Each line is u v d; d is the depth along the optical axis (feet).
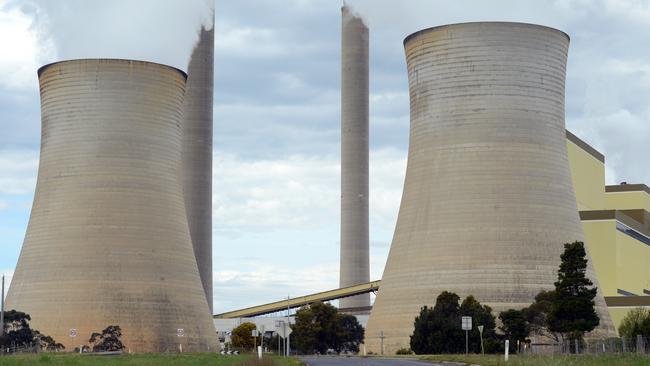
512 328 299.79
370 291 475.72
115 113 343.26
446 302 304.50
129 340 335.26
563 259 270.87
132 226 341.62
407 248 330.54
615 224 412.98
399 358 258.37
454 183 322.75
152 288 341.82
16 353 277.85
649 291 468.75
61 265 338.13
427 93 331.98
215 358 229.45
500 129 321.32
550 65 328.70
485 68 322.75
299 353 398.83
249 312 490.90
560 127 331.77
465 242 319.06
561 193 325.21
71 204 341.00
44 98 353.72
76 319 333.62
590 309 266.36
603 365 157.99
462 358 223.51
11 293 348.18
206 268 465.88
